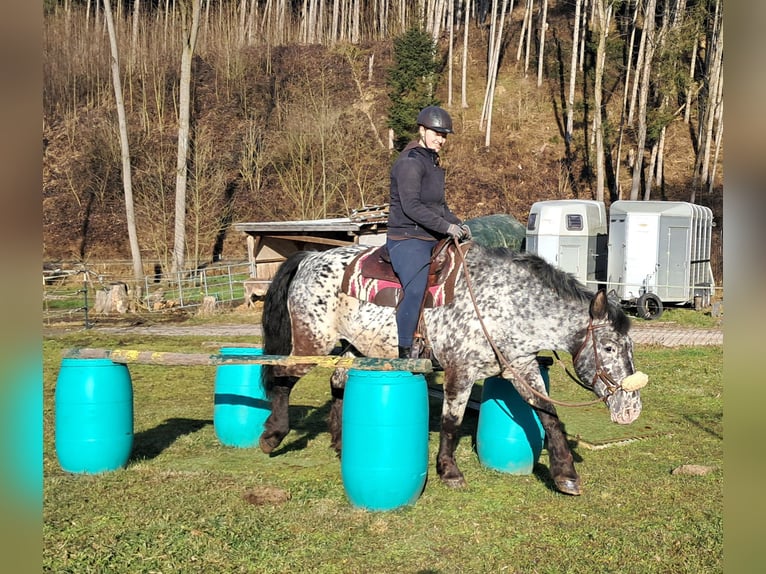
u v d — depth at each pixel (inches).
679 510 188.7
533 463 222.4
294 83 1594.5
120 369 223.3
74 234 1266.0
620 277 728.3
